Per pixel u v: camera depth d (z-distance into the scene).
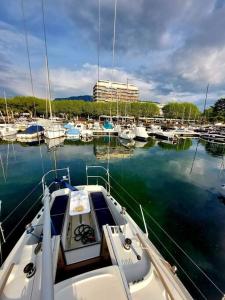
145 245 2.97
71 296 1.72
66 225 4.11
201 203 8.37
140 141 27.41
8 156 15.88
